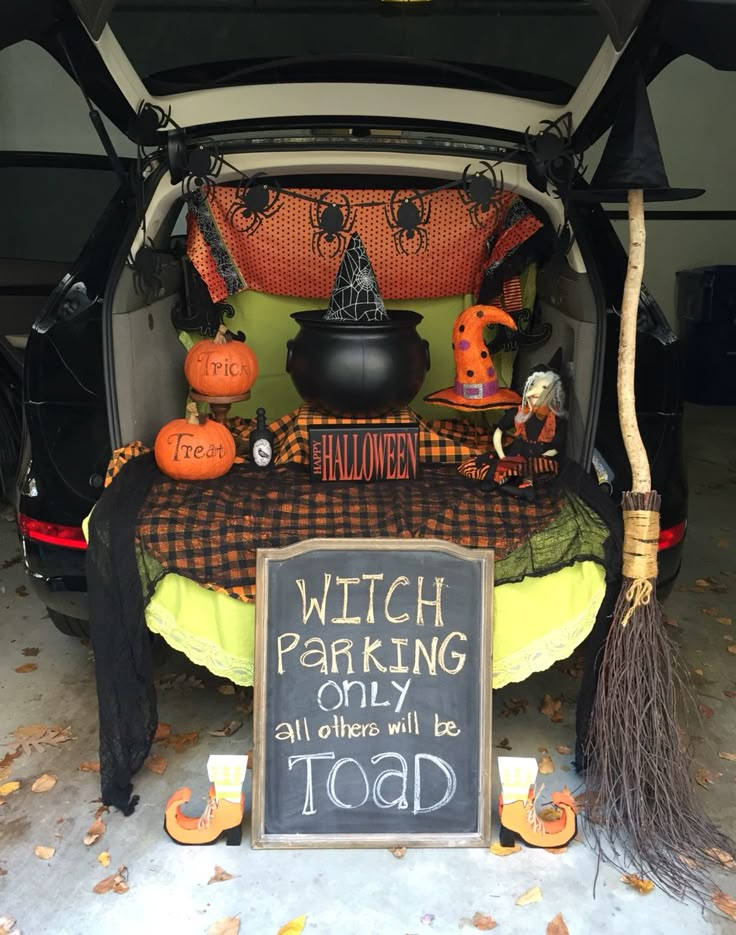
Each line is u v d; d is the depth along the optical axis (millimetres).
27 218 4777
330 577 2428
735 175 7379
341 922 2213
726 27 2059
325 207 3277
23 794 2680
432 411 3594
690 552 4504
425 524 2527
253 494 2650
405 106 2832
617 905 2275
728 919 2234
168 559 2471
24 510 2744
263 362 3553
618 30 2133
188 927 2199
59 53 2436
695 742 2936
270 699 2408
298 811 2408
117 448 2732
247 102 2826
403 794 2426
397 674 2441
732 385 7434
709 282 7172
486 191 2775
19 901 2283
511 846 2445
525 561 2514
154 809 2609
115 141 7000
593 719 2525
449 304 3572
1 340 4324
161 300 3203
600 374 2713
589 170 6707
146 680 2535
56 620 3178
